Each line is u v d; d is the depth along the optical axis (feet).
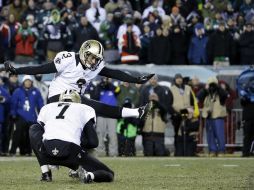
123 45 276.82
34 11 293.64
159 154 244.83
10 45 278.05
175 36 281.54
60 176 144.77
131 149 242.99
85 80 131.75
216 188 116.16
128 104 239.91
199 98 252.62
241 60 283.79
